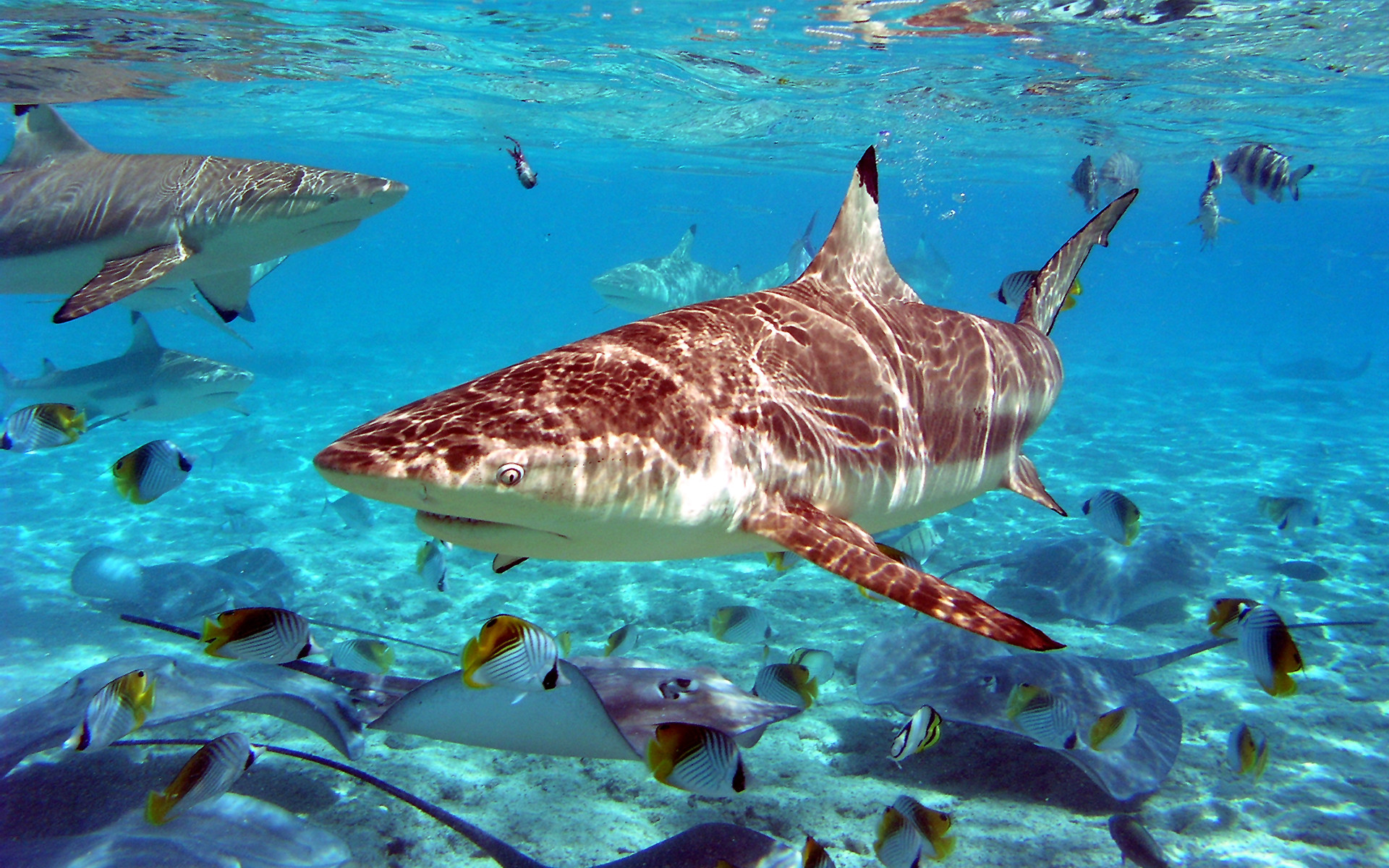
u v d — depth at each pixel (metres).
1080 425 20.50
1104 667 5.39
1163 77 15.35
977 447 3.55
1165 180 34.78
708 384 2.40
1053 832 4.51
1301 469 15.80
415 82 18.19
